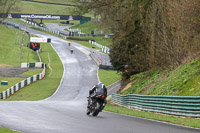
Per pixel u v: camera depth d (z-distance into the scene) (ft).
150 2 232.53
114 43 261.65
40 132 66.23
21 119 90.17
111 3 245.45
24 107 144.36
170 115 132.26
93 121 95.76
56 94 367.86
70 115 112.98
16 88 379.14
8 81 432.66
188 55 199.41
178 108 127.95
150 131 76.69
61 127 76.02
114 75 514.68
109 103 255.70
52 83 443.73
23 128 71.67
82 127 78.23
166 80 190.19
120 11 258.37
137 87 236.63
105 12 296.30
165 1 220.43
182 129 83.87
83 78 492.95
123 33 254.47
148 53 248.93
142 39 252.21
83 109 159.94
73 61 646.33
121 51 269.03
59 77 495.41
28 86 413.18
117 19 262.88
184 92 153.58
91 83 457.27
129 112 146.30
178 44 207.10
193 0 173.99
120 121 100.22
